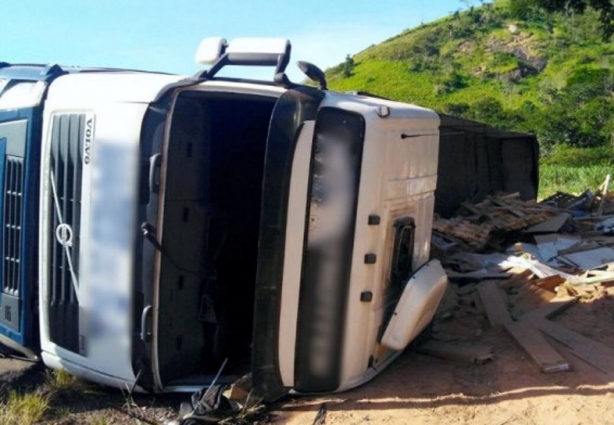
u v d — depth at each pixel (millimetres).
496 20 89000
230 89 5328
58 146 5648
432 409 5297
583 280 8344
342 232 5180
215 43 5648
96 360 5535
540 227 10906
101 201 5355
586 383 5668
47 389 5734
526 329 6758
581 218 12086
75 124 5539
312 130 5172
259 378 5293
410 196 5754
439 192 11242
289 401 5547
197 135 5523
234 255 6133
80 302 5531
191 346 5695
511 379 5793
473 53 82250
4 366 6391
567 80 65938
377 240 5328
